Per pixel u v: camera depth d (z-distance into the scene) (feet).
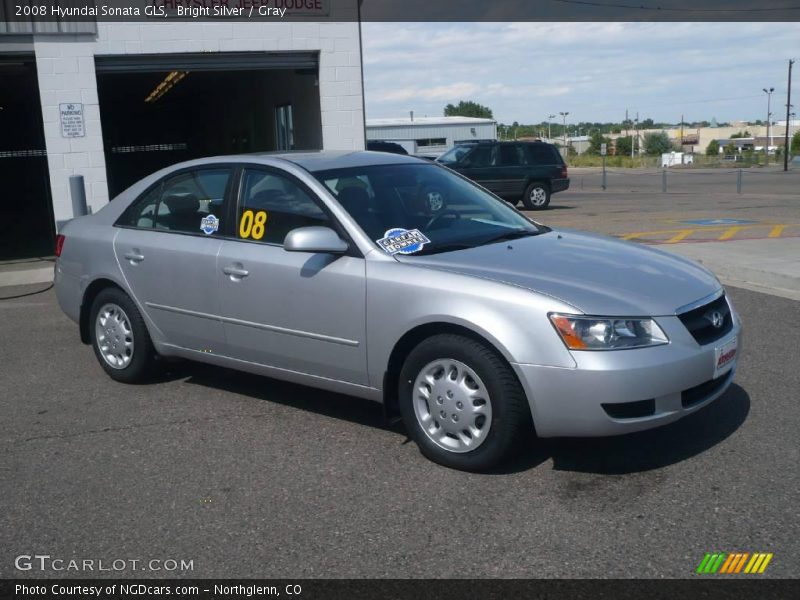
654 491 13.94
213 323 18.54
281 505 13.98
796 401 17.98
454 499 13.94
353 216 16.63
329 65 44.62
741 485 14.03
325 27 44.24
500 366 14.28
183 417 18.49
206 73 67.67
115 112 112.98
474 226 17.71
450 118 141.79
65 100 40.63
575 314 13.74
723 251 36.32
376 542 12.63
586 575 11.51
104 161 41.47
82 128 40.98
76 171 41.16
